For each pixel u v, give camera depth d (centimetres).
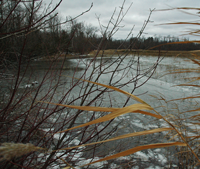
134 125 453
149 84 991
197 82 906
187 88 891
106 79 1047
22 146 20
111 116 32
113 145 345
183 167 226
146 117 509
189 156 218
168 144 35
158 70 1290
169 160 302
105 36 198
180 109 439
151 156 332
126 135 35
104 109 34
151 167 293
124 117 518
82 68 1200
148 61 2045
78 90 738
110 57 205
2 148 18
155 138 378
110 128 423
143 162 309
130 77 1142
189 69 124
